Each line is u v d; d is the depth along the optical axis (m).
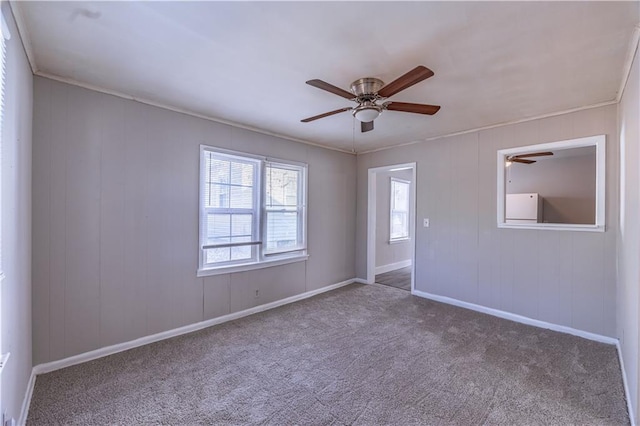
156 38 1.87
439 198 4.20
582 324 3.04
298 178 4.43
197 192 3.25
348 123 3.59
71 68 2.25
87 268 2.54
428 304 4.06
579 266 3.06
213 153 3.41
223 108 3.09
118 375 2.30
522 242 3.44
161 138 2.97
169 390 2.12
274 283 4.02
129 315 2.77
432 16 1.63
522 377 2.28
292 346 2.81
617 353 2.66
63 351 2.42
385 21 1.68
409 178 6.98
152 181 2.91
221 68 2.25
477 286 3.81
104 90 2.61
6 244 1.50
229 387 2.16
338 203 5.01
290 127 3.76
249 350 2.73
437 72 2.27
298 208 4.41
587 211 5.10
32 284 2.27
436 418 1.84
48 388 2.12
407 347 2.79
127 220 2.76
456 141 4.01
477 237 3.81
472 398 2.03
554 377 2.28
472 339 2.96
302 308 3.93
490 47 1.93
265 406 1.95
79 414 1.86
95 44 1.93
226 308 3.50
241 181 3.70
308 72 2.30
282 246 4.18
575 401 1.99
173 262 3.06
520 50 1.97
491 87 2.54
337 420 1.82
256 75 2.36
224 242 3.52
